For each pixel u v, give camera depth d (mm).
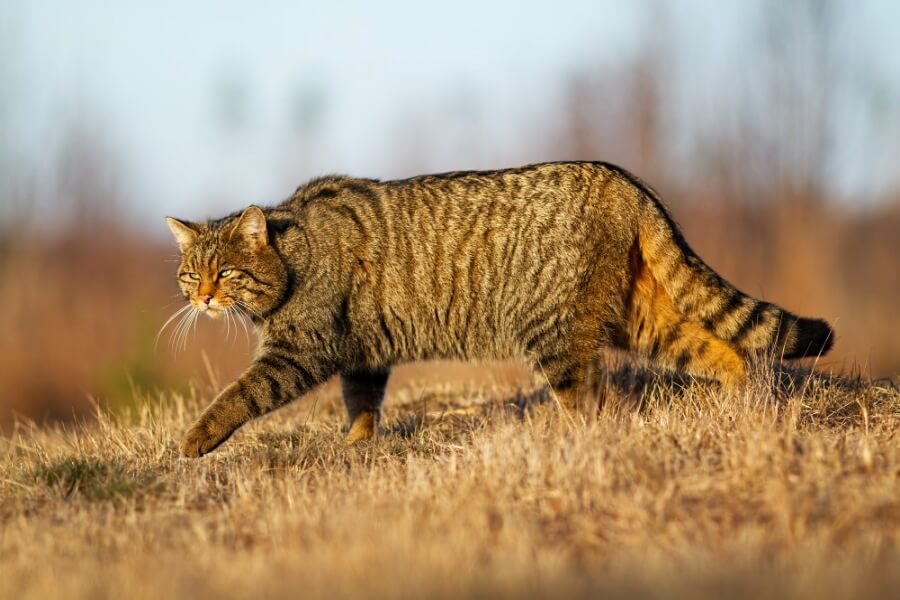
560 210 16719
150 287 55125
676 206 60250
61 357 42594
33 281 52656
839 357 33969
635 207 16844
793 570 9422
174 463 15867
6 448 19750
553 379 17078
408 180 17750
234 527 12273
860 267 53906
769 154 58656
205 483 14352
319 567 10008
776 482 11711
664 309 17234
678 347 17344
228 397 16344
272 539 11648
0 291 50281
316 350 16953
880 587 8773
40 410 39406
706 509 11625
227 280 16844
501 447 13844
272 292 16797
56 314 46562
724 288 17062
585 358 16953
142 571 10508
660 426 14773
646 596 8773
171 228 17812
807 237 54312
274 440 17547
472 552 10297
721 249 56344
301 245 17031
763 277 52938
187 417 20469
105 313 47094
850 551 9977
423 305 17328
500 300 17125
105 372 37562
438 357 17750
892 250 54594
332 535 11312
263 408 16609
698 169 61156
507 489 12516
